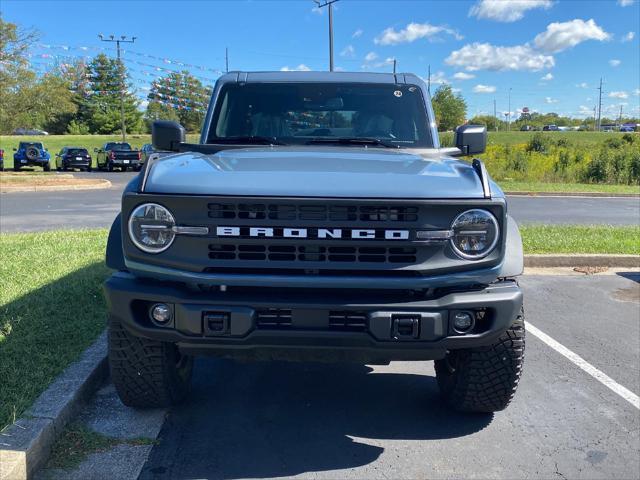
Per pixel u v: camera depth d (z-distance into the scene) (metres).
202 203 2.91
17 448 2.99
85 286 5.89
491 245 3.00
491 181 3.32
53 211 13.70
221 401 4.07
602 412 4.01
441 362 4.05
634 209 16.75
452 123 73.75
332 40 27.95
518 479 3.19
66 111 30.39
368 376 4.59
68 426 3.53
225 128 4.57
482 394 3.61
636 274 8.20
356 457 3.38
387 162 3.53
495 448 3.51
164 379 3.56
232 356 3.28
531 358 4.99
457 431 3.71
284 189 2.92
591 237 9.98
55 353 4.25
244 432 3.64
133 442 3.44
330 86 4.68
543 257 8.62
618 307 6.57
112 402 3.92
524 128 138.62
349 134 4.55
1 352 4.22
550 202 18.77
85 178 26.53
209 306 2.96
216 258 2.96
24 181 22.03
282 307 2.94
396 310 2.94
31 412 3.38
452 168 3.42
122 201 3.01
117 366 3.48
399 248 2.95
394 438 3.61
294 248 2.94
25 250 7.75
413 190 2.96
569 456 3.43
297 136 4.52
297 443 3.52
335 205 2.89
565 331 5.72
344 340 2.97
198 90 68.69
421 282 2.94
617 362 4.93
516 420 3.88
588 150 34.84
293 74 4.88
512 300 3.06
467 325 3.03
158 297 3.00
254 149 4.06
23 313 5.05
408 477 3.19
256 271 2.97
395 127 4.54
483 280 3.01
